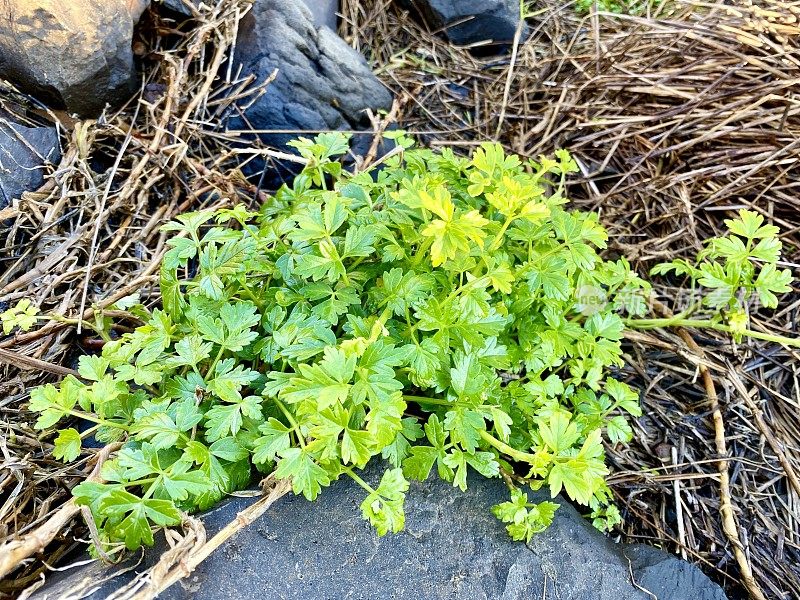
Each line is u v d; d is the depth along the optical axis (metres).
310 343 0.38
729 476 0.52
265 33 0.66
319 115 0.66
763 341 0.58
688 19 0.74
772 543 0.50
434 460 0.41
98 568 0.36
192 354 0.39
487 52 0.85
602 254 0.64
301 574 0.37
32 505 0.43
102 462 0.39
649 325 0.53
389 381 0.35
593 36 0.78
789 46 0.65
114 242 0.54
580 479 0.37
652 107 0.69
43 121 0.59
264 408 0.40
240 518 0.36
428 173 0.48
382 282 0.42
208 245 0.42
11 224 0.54
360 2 0.83
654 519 0.51
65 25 0.56
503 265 0.42
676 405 0.56
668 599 0.42
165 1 0.64
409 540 0.39
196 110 0.63
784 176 0.62
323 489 0.40
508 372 0.50
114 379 0.39
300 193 0.50
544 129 0.72
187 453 0.35
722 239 0.48
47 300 0.50
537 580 0.40
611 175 0.68
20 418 0.46
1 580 0.38
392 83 0.79
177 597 0.35
